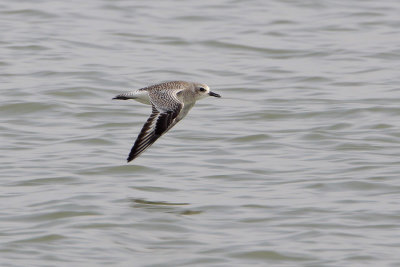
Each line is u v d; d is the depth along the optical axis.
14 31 28.30
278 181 16.69
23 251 13.30
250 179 16.83
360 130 20.19
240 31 29.44
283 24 30.39
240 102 22.47
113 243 13.64
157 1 33.03
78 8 31.47
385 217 14.77
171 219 14.65
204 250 13.42
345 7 32.59
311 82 24.31
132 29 29.31
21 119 20.53
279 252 13.33
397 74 25.11
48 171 17.05
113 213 14.85
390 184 16.39
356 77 24.81
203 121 20.77
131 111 21.27
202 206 15.31
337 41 28.56
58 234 13.89
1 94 22.12
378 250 13.45
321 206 15.28
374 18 31.22
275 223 14.52
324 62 26.39
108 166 17.39
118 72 24.55
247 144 19.08
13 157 17.86
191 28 29.70
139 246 13.57
